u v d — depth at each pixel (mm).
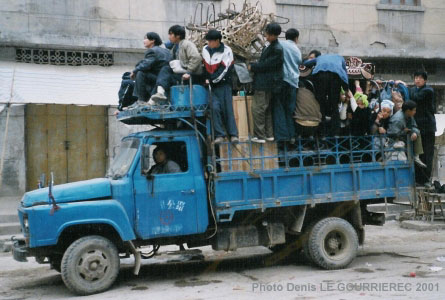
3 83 11352
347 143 7715
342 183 7578
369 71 8008
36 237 6207
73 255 6254
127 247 6828
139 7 13406
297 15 14844
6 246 9445
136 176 6668
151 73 7262
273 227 7461
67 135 13508
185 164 6957
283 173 7234
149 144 6789
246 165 7086
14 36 12016
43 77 11828
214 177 6891
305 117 7215
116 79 12344
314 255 7375
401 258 8109
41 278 7484
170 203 6758
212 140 6934
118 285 6801
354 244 7523
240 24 7938
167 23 13641
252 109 7109
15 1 12453
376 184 7770
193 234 6992
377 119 7766
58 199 6395
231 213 6969
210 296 6078
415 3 16141
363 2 15516
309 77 7590
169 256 7988
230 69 6965
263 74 6973
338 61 7395
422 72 8391
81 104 11406
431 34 16234
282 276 7082
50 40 12273
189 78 6879
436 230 10836
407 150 7988
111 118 13695
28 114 13117
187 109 6910
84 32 12953
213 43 6855
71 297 6281
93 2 13016
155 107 6789
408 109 7801
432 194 11031
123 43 12898
